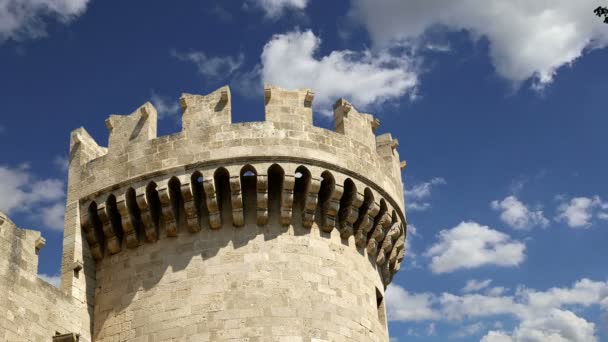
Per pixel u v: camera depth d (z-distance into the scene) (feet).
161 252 104.32
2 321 91.97
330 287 102.89
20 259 96.99
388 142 121.49
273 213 104.94
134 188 106.32
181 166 104.99
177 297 100.83
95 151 116.98
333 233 106.83
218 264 101.71
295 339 97.81
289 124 107.24
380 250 113.80
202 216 104.99
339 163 107.65
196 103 109.09
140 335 100.37
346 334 101.45
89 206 108.88
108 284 106.01
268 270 101.24
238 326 97.91
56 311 99.66
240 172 103.96
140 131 109.81
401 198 119.85
